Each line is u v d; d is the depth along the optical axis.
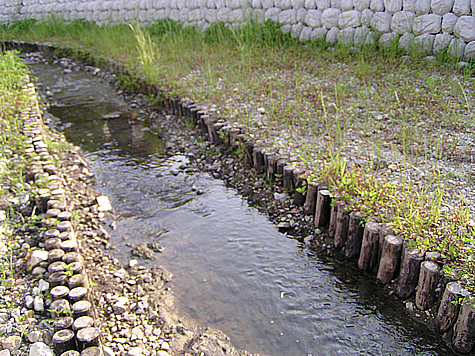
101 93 9.67
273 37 10.22
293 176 4.76
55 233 3.75
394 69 7.54
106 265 4.02
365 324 3.29
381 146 5.13
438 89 6.45
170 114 7.92
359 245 3.90
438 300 3.17
